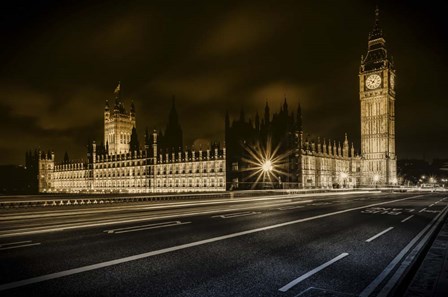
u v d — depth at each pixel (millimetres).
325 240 14891
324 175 142000
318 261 11109
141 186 165500
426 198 53844
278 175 130750
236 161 132375
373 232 17219
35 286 8633
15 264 10711
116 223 20641
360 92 159500
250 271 9953
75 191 188625
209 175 137625
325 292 8125
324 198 54188
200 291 8281
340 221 21844
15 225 19844
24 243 14094
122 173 177250
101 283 8875
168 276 9469
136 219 22859
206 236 15797
